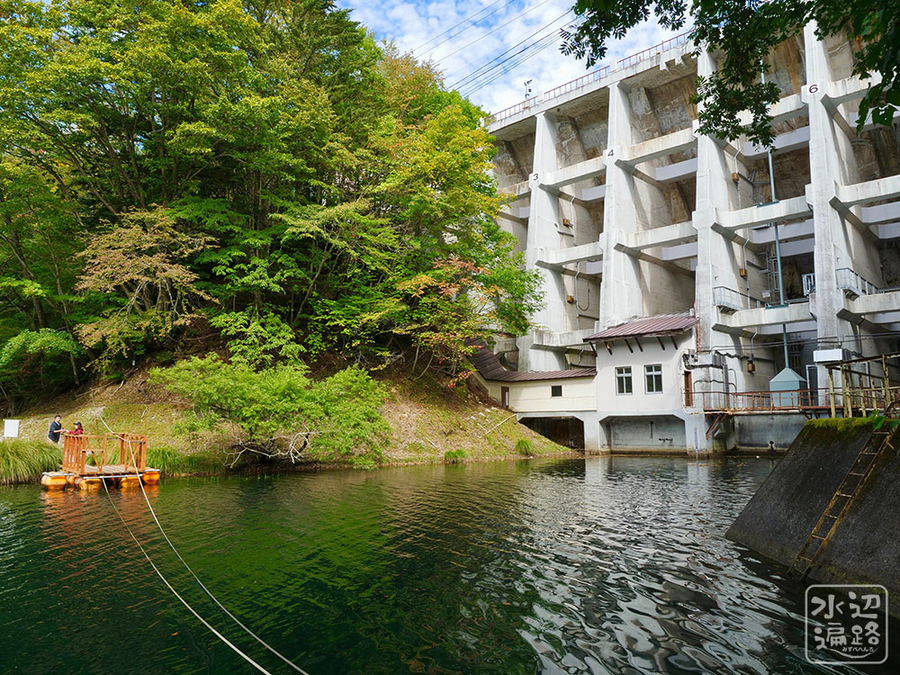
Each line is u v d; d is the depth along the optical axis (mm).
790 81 38438
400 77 37969
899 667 5148
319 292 31469
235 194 30344
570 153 49312
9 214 24797
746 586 7410
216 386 19578
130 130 25922
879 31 5145
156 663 5445
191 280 25688
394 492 16062
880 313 33906
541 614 6562
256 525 11375
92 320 25500
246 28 24719
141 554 9195
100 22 22688
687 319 33500
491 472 21828
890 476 7125
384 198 31391
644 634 5961
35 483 17453
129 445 18359
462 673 5184
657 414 32938
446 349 33938
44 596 7270
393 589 7473
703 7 8586
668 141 38906
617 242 39719
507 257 38781
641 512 12922
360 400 23672
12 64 21578
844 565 7027
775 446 32250
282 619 6504
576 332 42562
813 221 34969
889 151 37312
